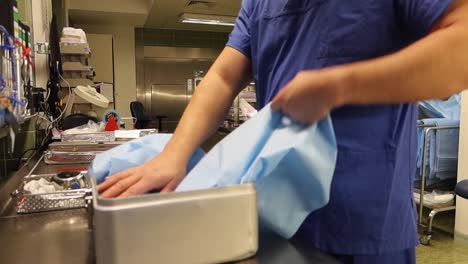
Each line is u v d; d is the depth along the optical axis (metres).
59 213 0.94
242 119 2.90
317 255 0.55
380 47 0.62
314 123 0.50
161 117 6.83
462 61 0.44
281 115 0.53
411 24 0.58
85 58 3.25
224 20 6.23
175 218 0.46
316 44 0.66
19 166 1.73
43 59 2.68
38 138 2.31
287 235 0.56
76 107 2.96
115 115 2.63
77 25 6.42
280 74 0.72
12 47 1.24
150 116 7.16
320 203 0.54
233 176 0.52
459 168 2.70
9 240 0.77
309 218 0.65
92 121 2.54
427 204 2.83
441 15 0.49
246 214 0.50
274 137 0.52
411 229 0.70
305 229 0.65
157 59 7.36
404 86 0.45
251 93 3.14
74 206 0.97
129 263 0.45
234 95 0.81
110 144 1.81
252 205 0.50
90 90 2.92
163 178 0.62
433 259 2.46
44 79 2.69
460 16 0.46
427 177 2.91
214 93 0.76
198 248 0.48
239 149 0.54
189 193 0.47
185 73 7.55
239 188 0.49
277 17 0.74
